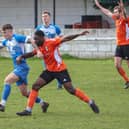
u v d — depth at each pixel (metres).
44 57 23.14
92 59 51.41
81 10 68.81
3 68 43.56
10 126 21.33
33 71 41.41
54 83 34.69
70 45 51.56
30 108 23.45
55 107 25.83
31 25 69.56
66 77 23.25
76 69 42.78
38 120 22.52
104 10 33.62
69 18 69.00
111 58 51.28
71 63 47.41
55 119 22.75
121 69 32.72
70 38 22.95
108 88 32.62
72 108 25.52
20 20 69.56
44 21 31.83
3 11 69.56
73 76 38.41
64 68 23.31
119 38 33.00
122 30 32.78
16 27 69.38
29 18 69.50
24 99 28.20
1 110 23.84
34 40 23.16
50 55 23.02
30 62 48.22
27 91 24.58
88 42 51.53
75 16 69.00
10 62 48.09
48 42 22.98
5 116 23.42
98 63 47.44
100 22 66.12
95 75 38.97
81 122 22.09
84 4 68.62
